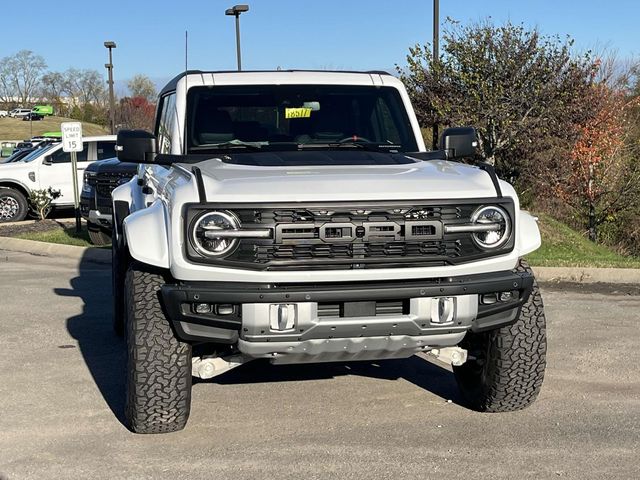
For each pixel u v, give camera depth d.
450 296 4.74
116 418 5.51
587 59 17.88
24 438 5.16
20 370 6.70
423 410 5.64
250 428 5.30
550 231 15.46
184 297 4.58
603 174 19.80
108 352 7.28
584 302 9.31
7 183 20.08
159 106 7.25
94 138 20.80
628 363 6.75
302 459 4.77
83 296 10.02
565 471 4.55
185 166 5.38
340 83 6.39
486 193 4.86
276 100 6.21
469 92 17.44
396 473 4.55
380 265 4.68
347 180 4.82
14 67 105.75
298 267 4.61
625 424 5.29
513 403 5.41
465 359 5.34
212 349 5.30
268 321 4.58
